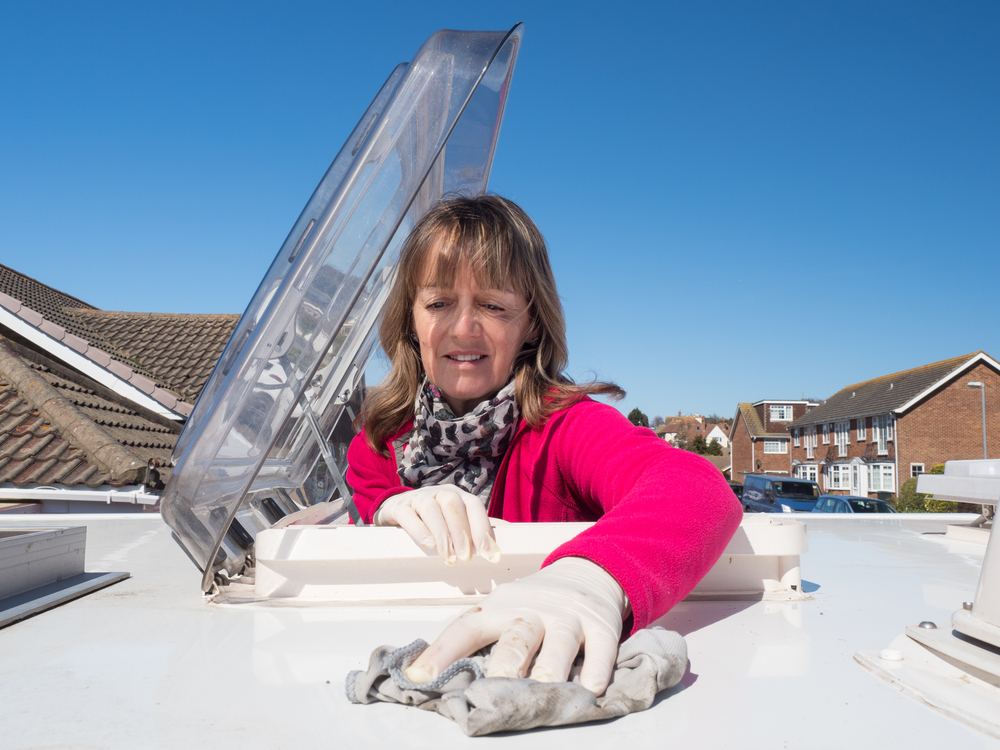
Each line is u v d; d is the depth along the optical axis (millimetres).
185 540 806
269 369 747
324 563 816
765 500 15812
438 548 720
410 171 733
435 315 993
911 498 20750
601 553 604
